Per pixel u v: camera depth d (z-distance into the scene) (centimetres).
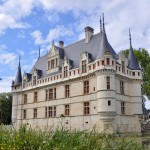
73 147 753
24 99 5709
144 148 893
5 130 933
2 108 7469
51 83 4891
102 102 3797
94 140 800
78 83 4353
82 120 4131
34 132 877
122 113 4109
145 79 6047
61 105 4612
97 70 3912
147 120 5200
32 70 6103
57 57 5053
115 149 804
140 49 6431
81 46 4916
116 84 4059
